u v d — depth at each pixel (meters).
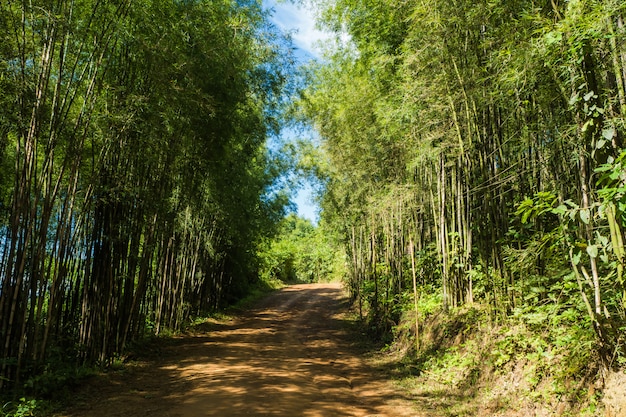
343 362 8.14
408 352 7.93
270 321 14.59
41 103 5.59
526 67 3.85
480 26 5.54
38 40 5.66
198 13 7.59
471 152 6.16
